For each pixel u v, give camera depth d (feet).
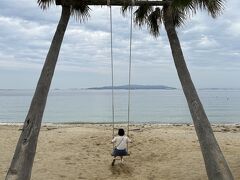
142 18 32.68
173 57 30.45
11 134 61.26
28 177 26.30
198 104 28.99
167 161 40.27
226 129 79.36
